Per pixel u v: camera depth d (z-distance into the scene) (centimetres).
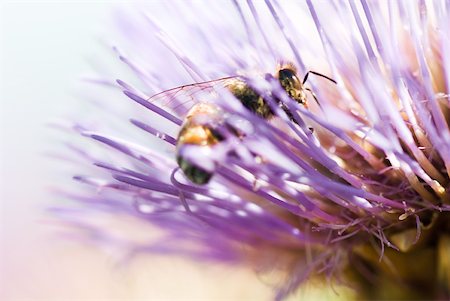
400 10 13
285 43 14
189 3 14
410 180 13
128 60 13
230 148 13
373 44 13
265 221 14
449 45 13
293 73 13
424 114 13
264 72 13
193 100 14
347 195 13
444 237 13
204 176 13
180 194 13
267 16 14
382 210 13
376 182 13
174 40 13
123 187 14
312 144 13
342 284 14
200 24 14
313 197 13
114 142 13
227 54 14
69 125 14
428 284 14
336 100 14
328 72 14
